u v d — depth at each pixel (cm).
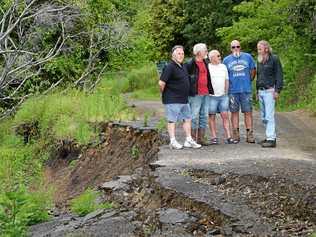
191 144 1255
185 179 957
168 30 4272
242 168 995
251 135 1320
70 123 1853
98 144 1655
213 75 1273
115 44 2684
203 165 1039
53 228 864
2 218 845
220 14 3784
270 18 2814
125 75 3897
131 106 2247
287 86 2723
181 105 1229
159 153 1191
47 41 2616
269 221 763
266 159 1087
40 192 1377
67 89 2356
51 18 2402
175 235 752
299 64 2766
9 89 2539
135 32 2858
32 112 2148
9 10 2092
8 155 1866
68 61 2686
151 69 4078
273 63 1235
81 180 1530
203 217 799
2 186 1429
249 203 828
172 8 4284
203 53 1259
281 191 853
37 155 1880
